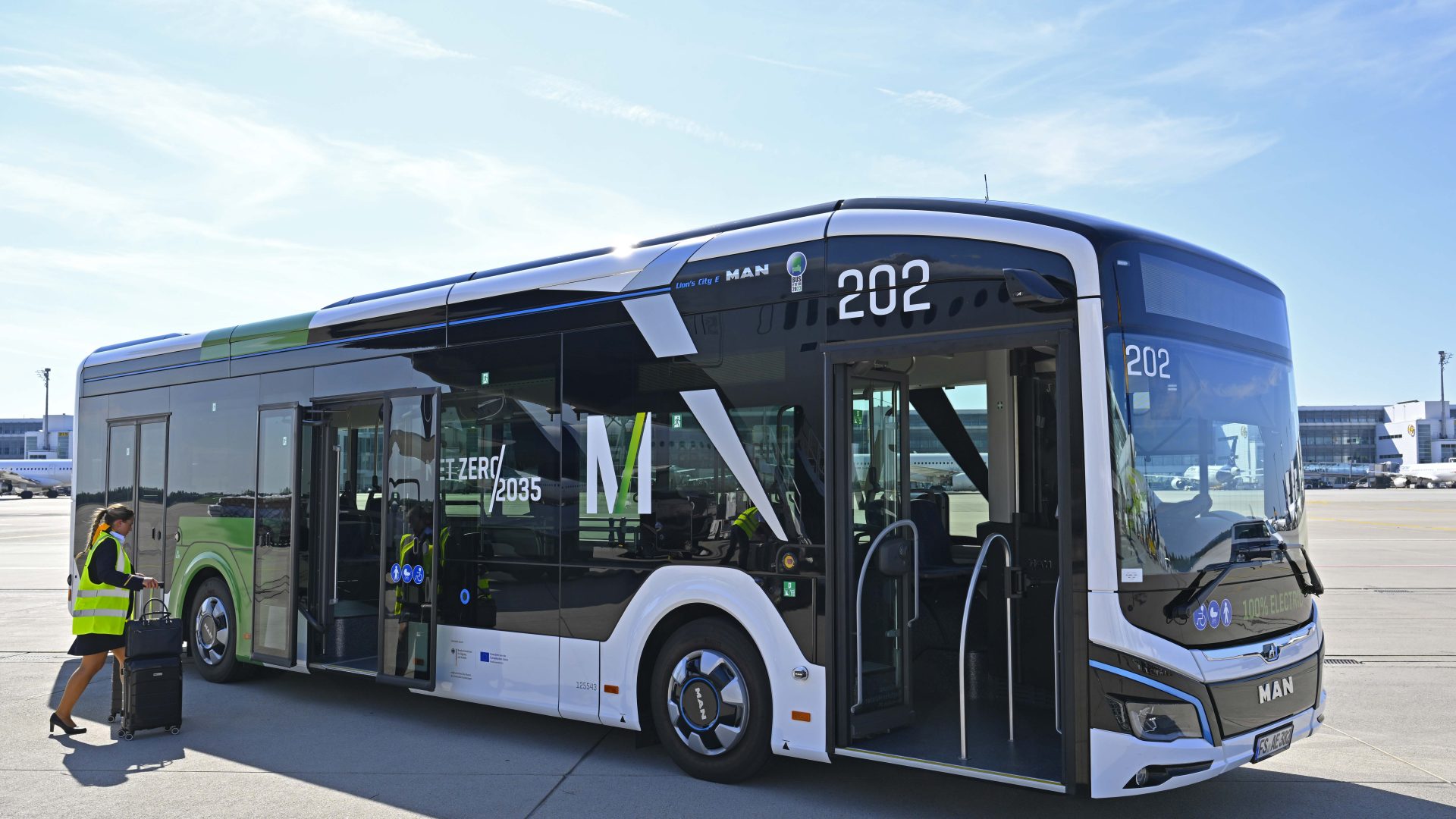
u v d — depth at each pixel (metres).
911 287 5.09
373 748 6.66
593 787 5.73
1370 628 11.62
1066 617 4.57
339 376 7.84
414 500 7.23
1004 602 6.29
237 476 8.57
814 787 5.69
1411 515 38.47
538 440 6.54
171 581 9.16
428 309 7.29
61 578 18.11
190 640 9.05
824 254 5.39
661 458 5.93
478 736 6.98
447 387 7.11
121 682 7.43
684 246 6.05
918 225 5.13
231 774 6.09
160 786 5.83
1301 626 5.37
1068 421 4.62
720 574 5.62
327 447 8.13
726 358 5.71
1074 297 4.65
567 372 6.43
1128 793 4.45
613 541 6.09
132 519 7.42
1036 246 4.77
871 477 5.50
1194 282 5.07
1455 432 112.12
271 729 7.22
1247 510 5.14
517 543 6.58
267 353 8.45
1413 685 8.54
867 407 5.50
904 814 5.25
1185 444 4.84
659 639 6.03
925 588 6.72
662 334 6.00
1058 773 4.73
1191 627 4.66
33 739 6.96
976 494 6.58
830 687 5.20
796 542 5.35
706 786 5.72
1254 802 5.45
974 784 5.76
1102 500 4.52
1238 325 5.33
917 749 5.16
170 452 9.30
